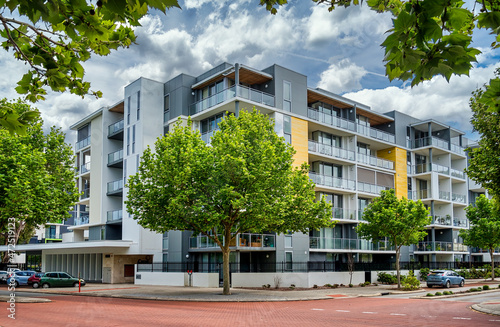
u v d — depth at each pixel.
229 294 25.81
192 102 37.78
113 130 42.16
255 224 25.69
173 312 17.86
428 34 3.09
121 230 41.72
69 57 4.42
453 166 53.62
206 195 24.98
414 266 43.88
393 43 3.11
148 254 37.22
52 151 33.22
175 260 36.09
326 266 37.97
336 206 40.97
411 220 32.78
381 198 34.56
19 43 4.29
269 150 24.33
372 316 16.69
